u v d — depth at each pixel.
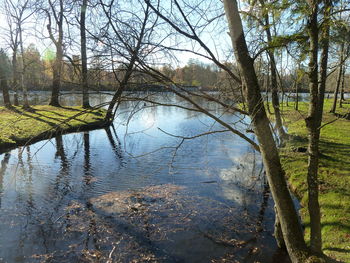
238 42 3.71
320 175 9.13
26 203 8.09
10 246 6.03
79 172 10.85
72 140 15.34
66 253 5.82
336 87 24.27
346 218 6.26
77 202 8.19
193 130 19.03
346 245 5.27
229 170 11.03
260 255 5.76
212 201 8.24
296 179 9.16
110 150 14.15
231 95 4.58
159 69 4.03
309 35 3.74
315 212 4.14
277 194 4.12
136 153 13.64
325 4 3.64
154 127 20.14
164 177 10.26
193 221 7.10
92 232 6.59
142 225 6.90
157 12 3.55
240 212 7.59
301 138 13.62
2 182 9.60
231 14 3.60
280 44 3.72
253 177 10.21
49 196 8.59
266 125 3.91
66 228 6.76
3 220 7.09
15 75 24.59
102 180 10.00
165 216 7.34
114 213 7.50
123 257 5.71
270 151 3.98
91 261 5.58
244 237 6.41
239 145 15.00
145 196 8.58
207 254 5.82
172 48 3.74
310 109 4.05
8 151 12.94
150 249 5.97
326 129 17.50
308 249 4.12
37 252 5.84
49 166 11.50
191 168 11.23
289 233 4.16
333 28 3.79
